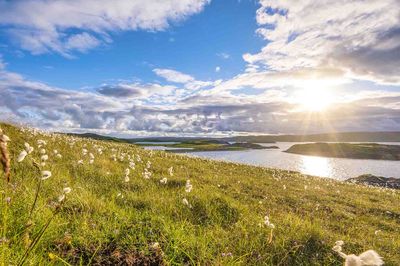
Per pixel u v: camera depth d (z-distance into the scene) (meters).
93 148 24.84
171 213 10.07
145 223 8.09
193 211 11.04
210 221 10.42
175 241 7.24
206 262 6.96
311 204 18.12
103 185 12.93
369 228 14.75
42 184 9.73
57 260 5.48
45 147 18.67
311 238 9.89
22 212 6.45
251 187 20.50
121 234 7.20
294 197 19.28
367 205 21.05
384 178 65.75
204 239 7.98
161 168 21.80
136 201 10.84
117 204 10.27
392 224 16.67
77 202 8.71
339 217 16.30
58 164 14.76
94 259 6.10
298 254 8.80
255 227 10.16
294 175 35.69
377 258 1.87
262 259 7.98
